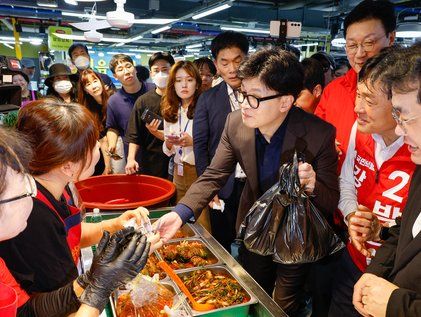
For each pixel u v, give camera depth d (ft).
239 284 4.69
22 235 3.05
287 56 4.26
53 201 3.49
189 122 9.01
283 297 5.24
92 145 3.50
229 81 7.34
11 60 13.12
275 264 5.89
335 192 4.71
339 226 5.48
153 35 50.96
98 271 2.98
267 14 37.68
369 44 5.58
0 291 2.33
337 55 42.42
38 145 3.22
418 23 21.54
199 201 5.37
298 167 4.22
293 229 4.29
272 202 4.42
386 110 3.92
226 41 7.08
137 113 10.23
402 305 2.89
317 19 38.22
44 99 3.57
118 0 11.62
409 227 3.35
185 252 5.67
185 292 4.49
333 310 5.56
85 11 28.17
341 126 5.98
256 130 4.98
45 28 39.47
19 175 2.38
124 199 8.04
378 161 4.53
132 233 3.30
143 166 10.82
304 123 4.74
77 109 3.47
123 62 10.82
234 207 8.07
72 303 3.04
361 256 5.00
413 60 2.72
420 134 2.77
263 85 4.14
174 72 8.59
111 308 4.10
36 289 3.24
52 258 3.26
